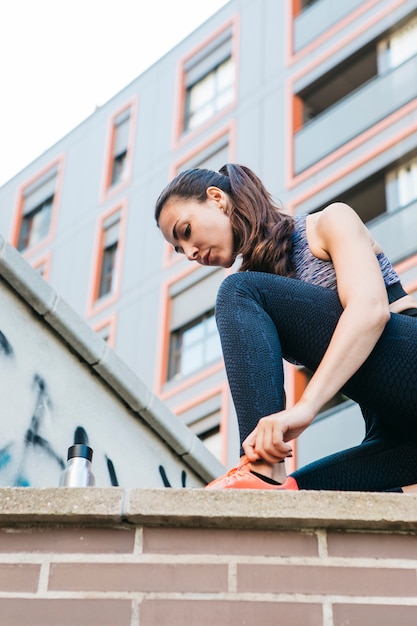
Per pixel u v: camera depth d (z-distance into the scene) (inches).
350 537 66.9
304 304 80.1
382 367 77.1
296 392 653.9
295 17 874.1
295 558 65.8
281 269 84.7
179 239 89.0
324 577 65.1
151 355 831.1
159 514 66.6
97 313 911.7
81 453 84.9
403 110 721.6
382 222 664.4
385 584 64.8
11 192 1123.3
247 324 78.0
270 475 74.1
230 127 876.6
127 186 980.6
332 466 86.7
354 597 64.2
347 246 81.3
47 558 66.0
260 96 862.5
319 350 79.7
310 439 588.7
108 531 67.1
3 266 143.3
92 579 65.0
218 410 754.2
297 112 815.7
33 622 63.3
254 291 80.5
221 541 66.5
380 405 78.7
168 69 1013.8
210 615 63.4
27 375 142.2
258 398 75.5
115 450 154.6
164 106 991.6
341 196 731.4
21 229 1083.3
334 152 751.7
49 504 67.2
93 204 1007.0
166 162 944.9
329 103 821.9
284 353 82.7
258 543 66.4
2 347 139.8
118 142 1031.6
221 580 64.8
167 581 64.8
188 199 88.4
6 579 65.1
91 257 965.2
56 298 148.4
